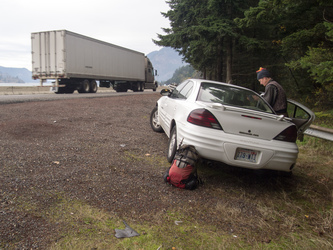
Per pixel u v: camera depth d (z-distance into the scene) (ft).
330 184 14.44
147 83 112.06
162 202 10.55
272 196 12.39
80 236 7.84
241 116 12.06
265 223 9.71
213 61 65.51
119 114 31.50
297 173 16.01
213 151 11.99
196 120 12.37
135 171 13.47
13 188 10.13
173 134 14.87
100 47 76.23
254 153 12.10
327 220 10.18
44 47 63.67
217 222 9.54
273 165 12.16
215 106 12.01
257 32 53.42
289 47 34.60
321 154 20.20
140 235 8.27
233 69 69.77
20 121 22.39
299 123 15.35
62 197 9.96
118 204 9.98
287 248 8.37
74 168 12.91
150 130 24.04
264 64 59.88
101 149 16.74
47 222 8.32
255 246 8.31
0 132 18.53
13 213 8.52
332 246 8.53
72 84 69.15
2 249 6.90
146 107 40.75
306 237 9.07
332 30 22.02
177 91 17.95
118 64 86.48
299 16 34.27
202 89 14.66
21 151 14.61
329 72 20.20
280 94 15.20
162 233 8.50
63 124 23.03
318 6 30.40
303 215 10.73
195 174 12.49
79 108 32.81
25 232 7.70
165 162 15.43
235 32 52.01
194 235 8.59
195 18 58.59
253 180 14.21
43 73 64.34
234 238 8.65
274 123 12.26
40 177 11.39
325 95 35.94
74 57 65.62
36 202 9.36
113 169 13.38
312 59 24.52
